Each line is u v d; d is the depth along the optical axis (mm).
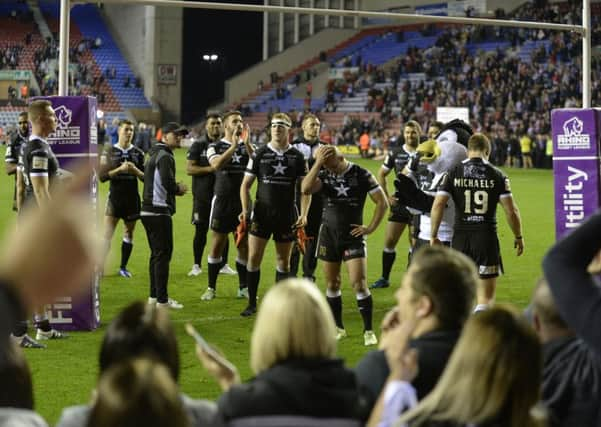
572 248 4215
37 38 115812
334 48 116312
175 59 111125
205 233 25453
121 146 23875
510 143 82188
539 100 88000
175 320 19625
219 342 17688
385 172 24250
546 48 96688
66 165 17672
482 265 17609
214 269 22188
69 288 1943
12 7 119188
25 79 108500
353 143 93938
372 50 112688
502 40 101438
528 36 98875
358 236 17734
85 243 1949
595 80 88812
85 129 17688
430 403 5004
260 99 112500
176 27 110812
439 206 17734
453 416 4887
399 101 99688
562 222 21500
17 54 112375
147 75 111500
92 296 18344
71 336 17875
